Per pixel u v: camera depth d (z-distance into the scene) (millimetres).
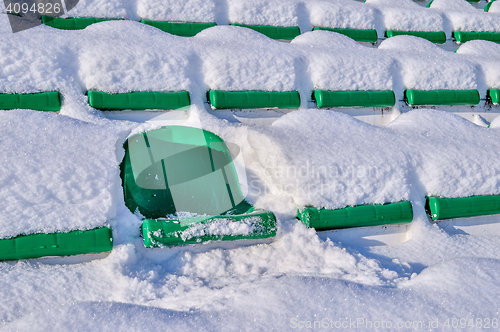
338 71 3393
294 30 4195
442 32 4785
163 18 3898
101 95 2740
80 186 2166
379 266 2283
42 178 2123
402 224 2656
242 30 3480
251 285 1955
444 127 3148
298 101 3213
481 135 3133
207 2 4023
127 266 2076
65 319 1676
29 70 2670
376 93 3422
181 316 1765
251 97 3092
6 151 2146
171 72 2963
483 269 2180
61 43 2832
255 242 2389
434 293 2018
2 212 2002
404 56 3682
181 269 2182
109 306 1750
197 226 2246
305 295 1897
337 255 2324
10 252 1963
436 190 2766
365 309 1885
